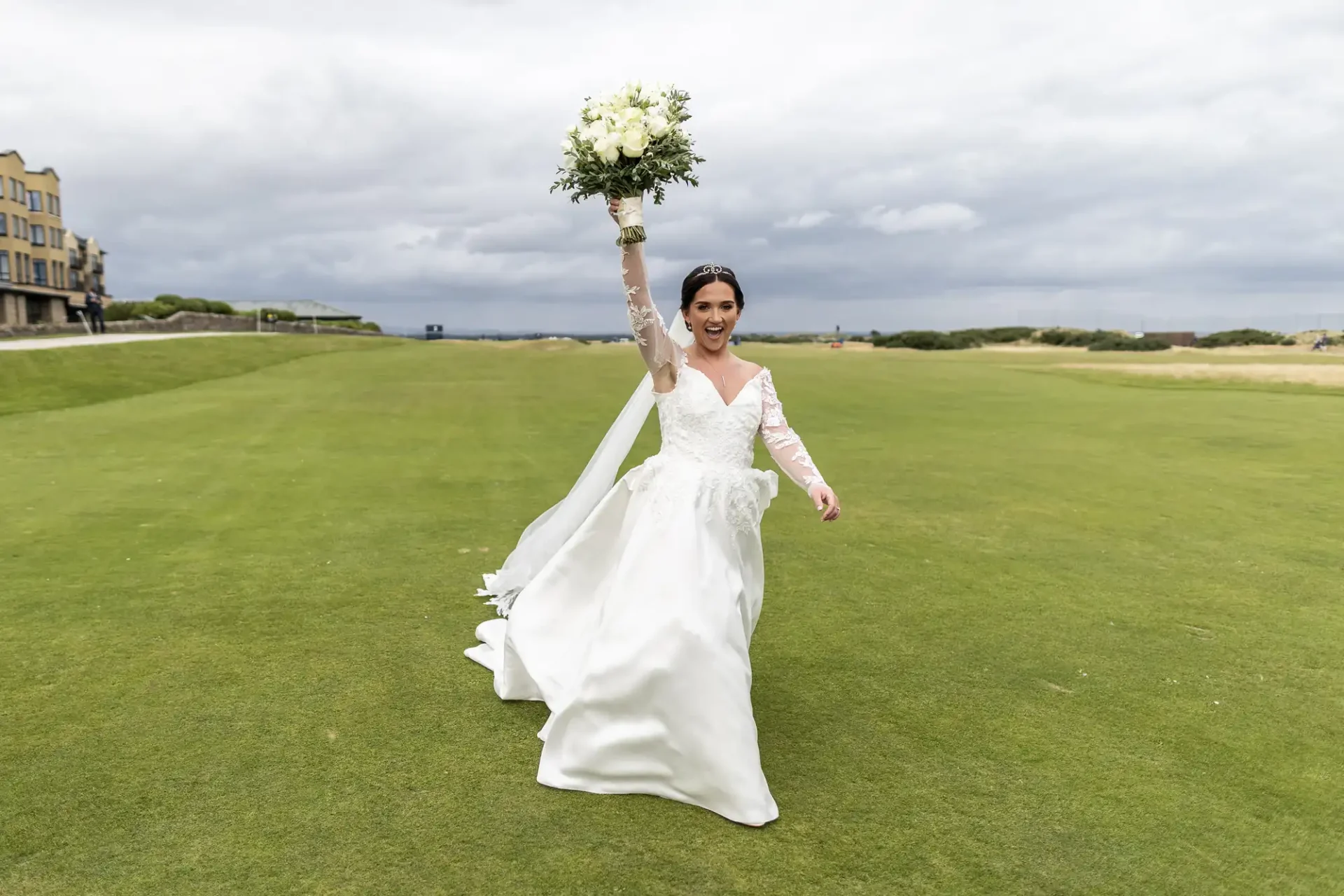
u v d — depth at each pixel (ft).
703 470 11.15
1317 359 112.57
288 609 16.63
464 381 68.54
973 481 30.86
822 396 61.72
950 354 123.85
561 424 44.73
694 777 10.00
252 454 34.96
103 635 15.20
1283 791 10.67
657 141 10.62
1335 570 20.10
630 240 10.73
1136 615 17.02
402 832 9.52
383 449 36.27
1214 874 9.03
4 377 57.00
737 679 10.09
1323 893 8.74
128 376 63.98
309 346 96.07
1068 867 9.10
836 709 12.80
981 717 12.59
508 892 8.52
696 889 8.62
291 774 10.70
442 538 21.94
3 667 13.78
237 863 8.93
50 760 10.96
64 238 217.15
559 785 10.43
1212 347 196.24
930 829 9.74
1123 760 11.37
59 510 24.66
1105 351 154.51
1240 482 30.73
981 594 18.20
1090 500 27.61
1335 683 13.89
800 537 22.84
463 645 14.97
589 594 12.59
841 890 8.64
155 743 11.42
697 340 11.71
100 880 8.64
